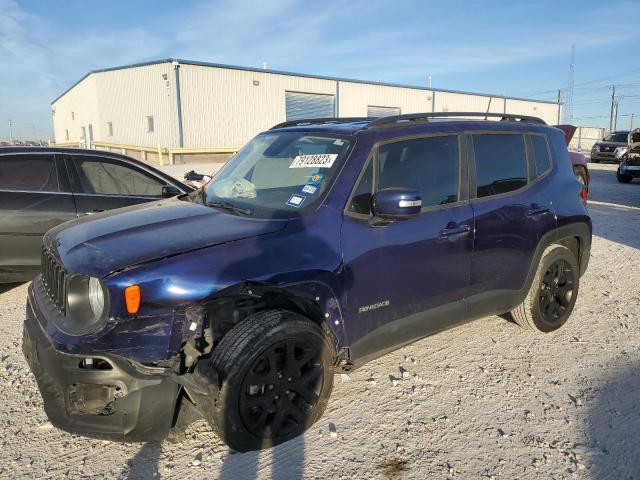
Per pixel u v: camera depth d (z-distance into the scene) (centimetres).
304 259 294
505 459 288
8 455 290
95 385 263
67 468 280
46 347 271
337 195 320
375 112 4053
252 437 282
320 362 303
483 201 391
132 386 261
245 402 276
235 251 282
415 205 305
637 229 1000
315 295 297
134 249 276
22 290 589
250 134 3353
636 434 311
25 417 328
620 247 837
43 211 543
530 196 427
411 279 343
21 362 404
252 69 3300
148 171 612
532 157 443
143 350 259
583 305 548
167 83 3058
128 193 595
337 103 3781
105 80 3731
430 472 277
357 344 322
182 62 3014
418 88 4259
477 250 380
